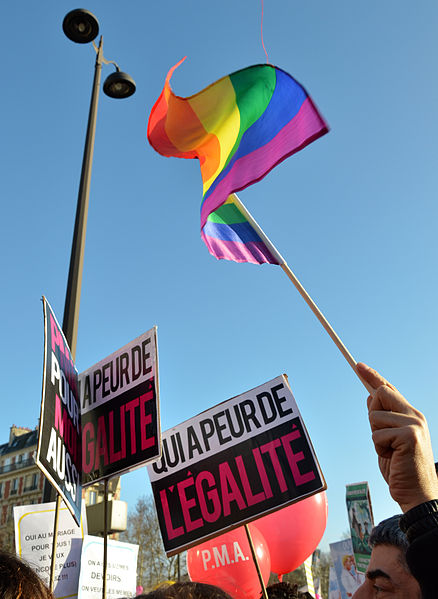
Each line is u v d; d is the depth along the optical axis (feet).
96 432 11.59
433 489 3.55
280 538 15.49
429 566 3.31
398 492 3.60
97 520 14.94
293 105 8.76
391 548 5.31
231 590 13.93
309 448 11.00
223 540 14.30
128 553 12.34
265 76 9.48
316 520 15.78
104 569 9.71
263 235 8.75
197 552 14.56
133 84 21.31
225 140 9.96
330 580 27.96
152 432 10.44
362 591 5.59
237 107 9.82
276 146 8.85
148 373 10.90
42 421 9.03
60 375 10.24
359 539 25.49
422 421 3.75
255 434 11.57
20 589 3.80
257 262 9.20
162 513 12.02
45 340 9.56
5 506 171.42
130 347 11.55
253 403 11.81
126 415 11.09
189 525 11.61
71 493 9.86
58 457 9.52
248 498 11.18
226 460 11.66
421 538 3.39
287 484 10.96
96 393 11.94
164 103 10.88
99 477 11.13
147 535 128.36
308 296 7.51
